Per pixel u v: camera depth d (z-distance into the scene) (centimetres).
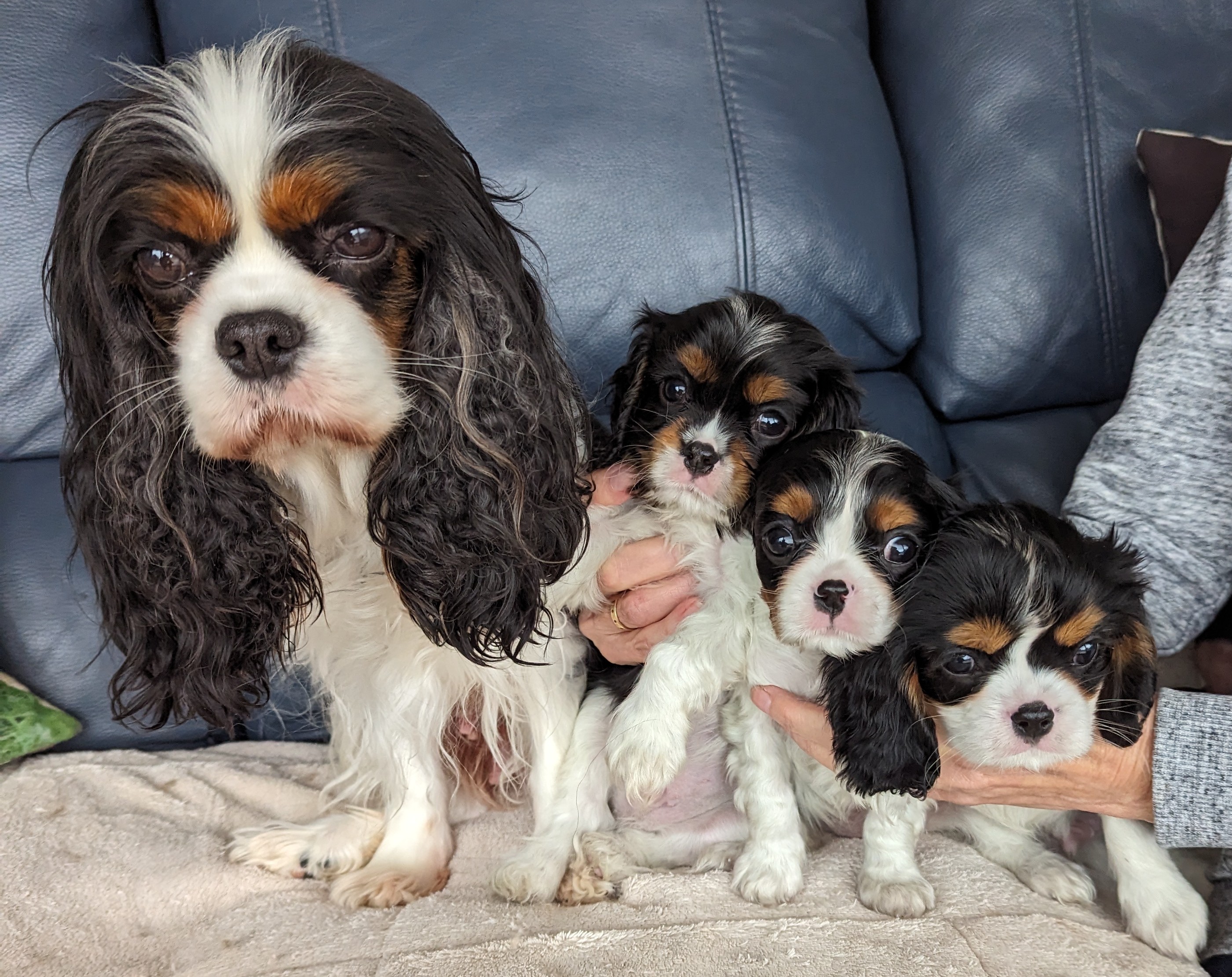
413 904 132
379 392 113
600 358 186
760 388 151
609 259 183
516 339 136
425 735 152
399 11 177
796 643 131
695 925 119
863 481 134
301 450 123
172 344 119
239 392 106
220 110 111
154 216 110
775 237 186
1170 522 151
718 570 152
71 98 172
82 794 154
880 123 200
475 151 177
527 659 152
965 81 197
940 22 201
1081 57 195
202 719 152
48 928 123
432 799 152
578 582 158
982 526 130
